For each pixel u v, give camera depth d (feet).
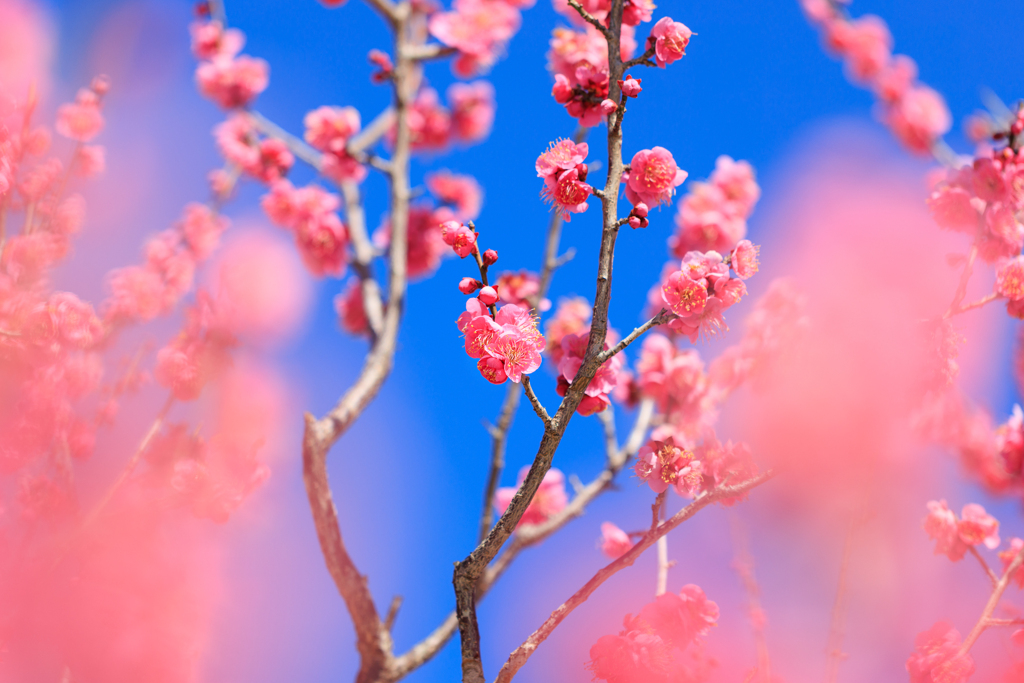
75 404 8.01
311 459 7.84
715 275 7.30
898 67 14.76
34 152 8.11
